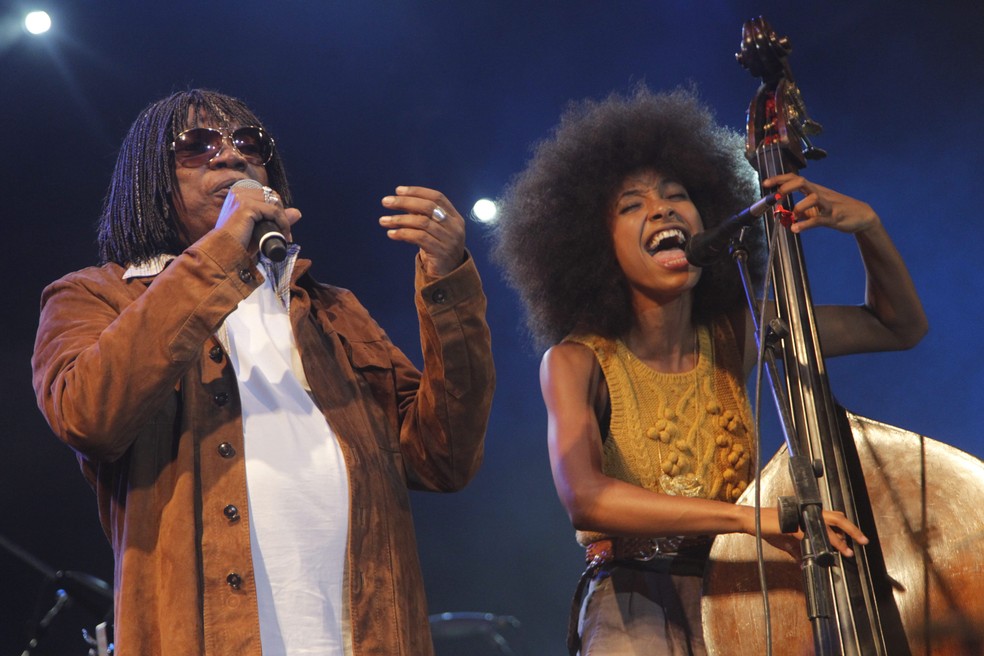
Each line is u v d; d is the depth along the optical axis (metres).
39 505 7.45
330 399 2.20
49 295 2.21
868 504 2.21
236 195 2.09
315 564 2.01
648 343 2.75
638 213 2.76
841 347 2.79
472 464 2.36
